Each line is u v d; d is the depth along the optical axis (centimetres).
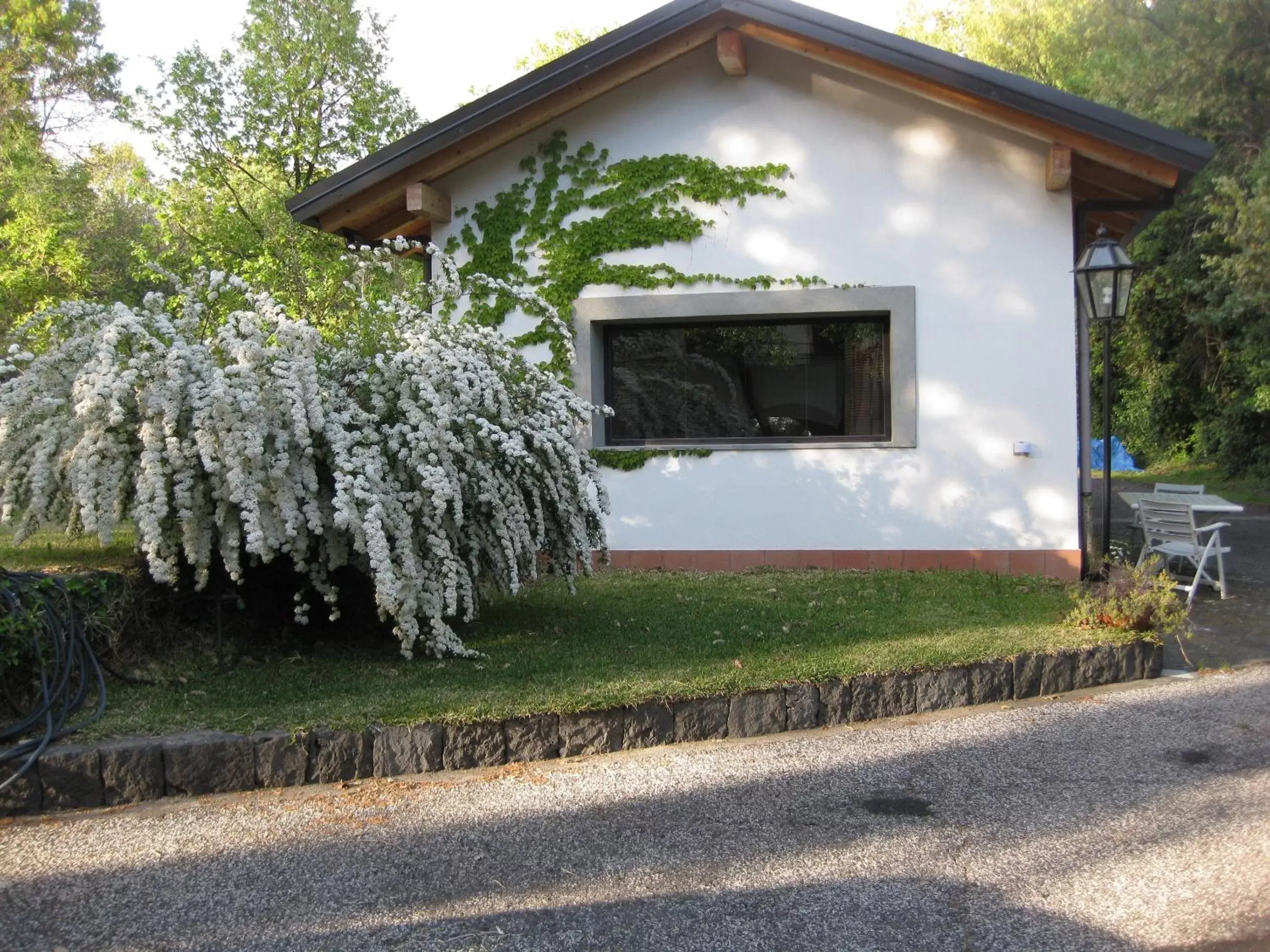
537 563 676
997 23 2667
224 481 530
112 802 452
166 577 504
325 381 575
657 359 979
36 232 1919
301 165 1767
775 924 343
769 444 940
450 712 498
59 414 557
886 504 916
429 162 948
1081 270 784
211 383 520
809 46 870
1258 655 682
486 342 633
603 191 956
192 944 335
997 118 847
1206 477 2358
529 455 589
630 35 885
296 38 1717
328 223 979
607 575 902
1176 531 881
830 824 425
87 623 537
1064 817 428
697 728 530
